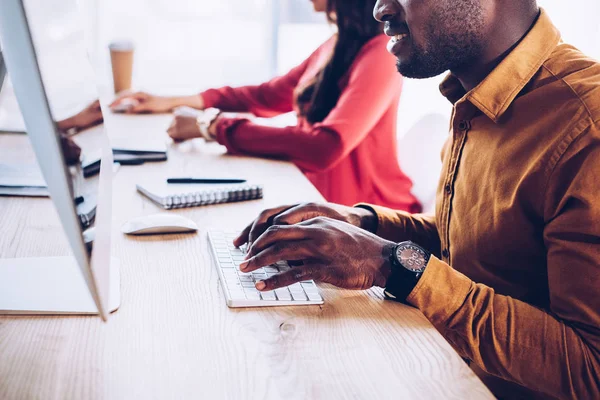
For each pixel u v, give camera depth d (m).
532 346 0.79
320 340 0.74
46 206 1.13
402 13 1.02
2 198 1.16
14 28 0.54
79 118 0.66
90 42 2.49
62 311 0.77
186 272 0.91
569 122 0.86
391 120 1.82
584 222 0.79
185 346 0.72
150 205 1.20
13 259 0.91
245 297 0.82
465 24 0.97
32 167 1.23
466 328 0.82
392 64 1.69
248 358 0.70
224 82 2.66
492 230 0.95
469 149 1.02
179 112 1.74
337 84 1.80
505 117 0.96
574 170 0.83
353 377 0.67
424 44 1.00
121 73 2.09
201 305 0.81
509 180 0.93
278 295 0.83
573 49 0.97
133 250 0.98
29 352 0.69
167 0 2.54
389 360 0.71
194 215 1.16
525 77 0.95
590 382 0.76
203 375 0.66
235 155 1.61
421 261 0.84
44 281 0.84
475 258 0.99
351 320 0.80
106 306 0.68
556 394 0.79
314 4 1.92
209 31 2.59
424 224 1.17
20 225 1.04
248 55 2.64
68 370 0.66
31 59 0.55
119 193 1.26
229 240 1.02
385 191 1.83
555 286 0.81
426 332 0.77
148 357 0.69
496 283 0.97
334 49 1.78
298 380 0.66
